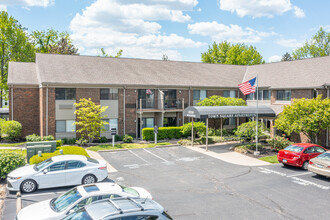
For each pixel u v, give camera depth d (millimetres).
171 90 31844
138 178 16094
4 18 41281
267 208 11820
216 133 30375
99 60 32562
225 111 24828
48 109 25922
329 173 15227
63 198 9344
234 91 35406
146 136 28312
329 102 22156
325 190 14156
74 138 26469
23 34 43969
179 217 10750
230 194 13531
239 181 15680
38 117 29562
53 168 13609
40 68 27750
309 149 18344
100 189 9430
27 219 8203
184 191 13906
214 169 18281
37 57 29906
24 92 28984
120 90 28875
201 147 25594
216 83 34094
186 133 29375
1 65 43219
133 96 29484
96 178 14344
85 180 14094
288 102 29422
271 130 29188
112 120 28688
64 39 54844
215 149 24688
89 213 7184
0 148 23266
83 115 26031
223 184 15117
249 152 23000
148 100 30500
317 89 26500
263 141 27438
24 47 44156
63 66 29141
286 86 29250
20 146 24500
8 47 43094
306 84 27641
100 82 27609
